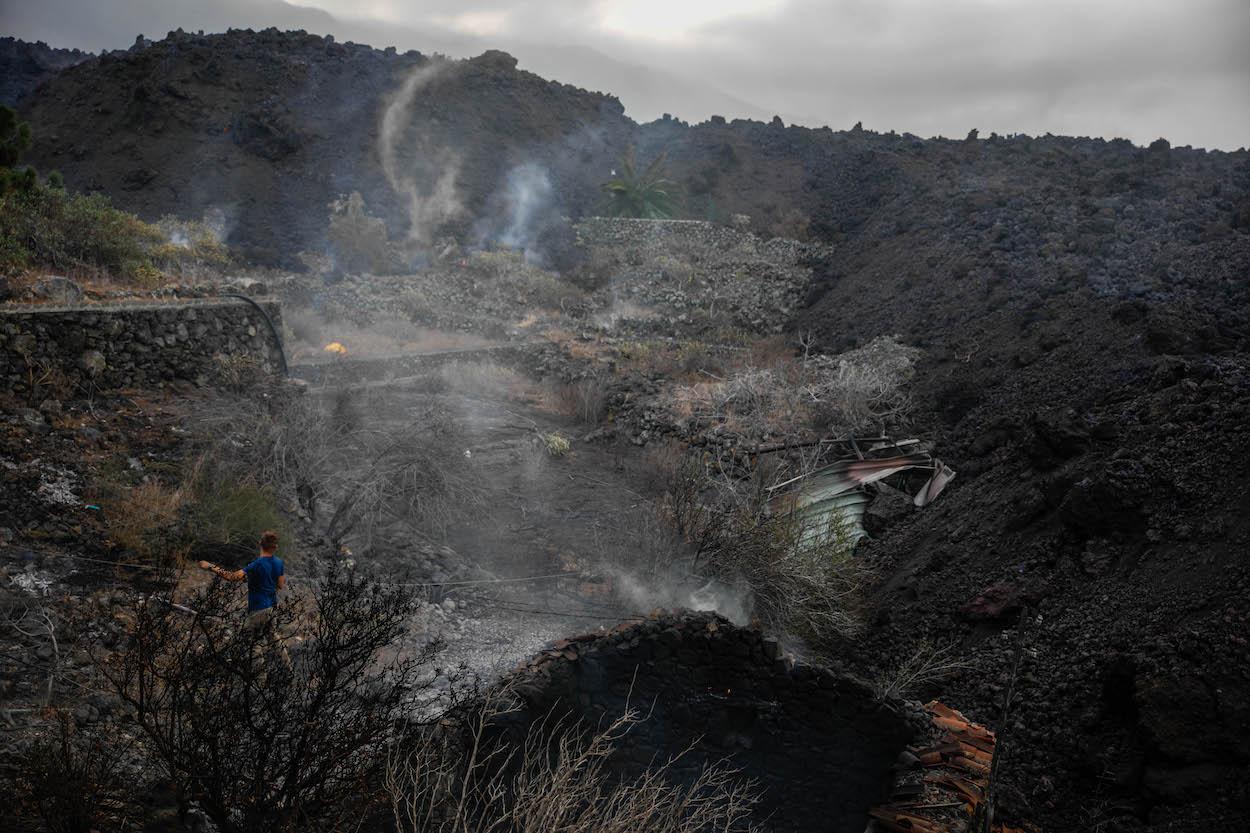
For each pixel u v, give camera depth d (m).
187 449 10.98
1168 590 9.09
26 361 11.24
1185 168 29.34
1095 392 15.05
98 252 16.22
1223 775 6.94
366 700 5.43
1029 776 8.20
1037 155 36.66
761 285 34.41
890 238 32.81
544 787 5.99
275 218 38.16
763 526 12.20
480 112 53.25
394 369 23.45
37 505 8.96
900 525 15.27
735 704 8.55
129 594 7.99
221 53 50.03
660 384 23.64
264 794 4.94
